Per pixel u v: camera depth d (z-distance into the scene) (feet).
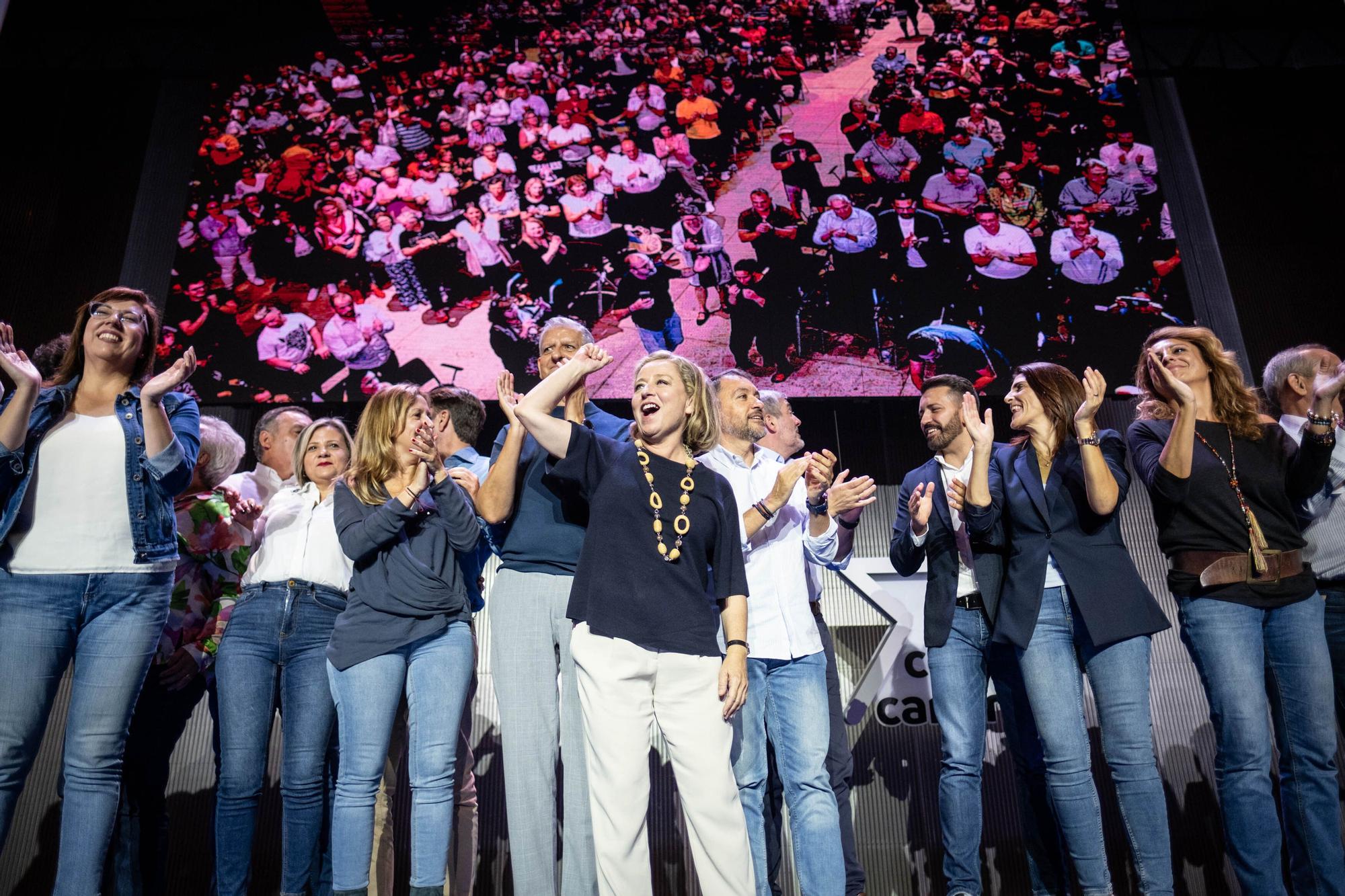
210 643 8.86
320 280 13.44
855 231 13.97
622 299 13.51
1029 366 8.94
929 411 9.28
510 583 7.42
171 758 10.35
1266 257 14.49
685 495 7.04
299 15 15.06
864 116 14.73
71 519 7.14
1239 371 8.68
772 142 14.49
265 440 10.68
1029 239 14.01
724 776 6.48
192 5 15.12
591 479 7.14
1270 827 7.38
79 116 14.49
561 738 7.28
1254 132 15.26
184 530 9.14
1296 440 9.60
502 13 15.16
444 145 14.34
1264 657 7.99
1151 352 8.84
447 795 7.26
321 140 14.30
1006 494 8.48
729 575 7.06
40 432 7.29
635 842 6.31
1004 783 10.49
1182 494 8.05
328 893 8.42
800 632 8.18
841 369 13.17
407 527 8.04
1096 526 8.09
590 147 14.38
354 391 12.91
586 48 15.03
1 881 9.66
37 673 6.87
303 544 8.68
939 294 13.64
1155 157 14.73
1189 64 15.71
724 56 15.02
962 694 8.37
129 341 7.70
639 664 6.50
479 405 10.10
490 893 9.94
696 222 13.96
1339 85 15.52
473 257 13.66
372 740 7.36
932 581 8.71
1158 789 7.46
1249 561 7.89
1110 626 7.70
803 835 7.54
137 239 13.89
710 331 13.35
